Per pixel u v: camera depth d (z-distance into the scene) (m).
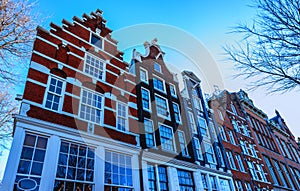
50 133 7.67
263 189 17.83
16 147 6.71
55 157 7.38
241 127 21.33
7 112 11.30
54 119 8.04
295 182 23.83
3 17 7.36
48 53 9.35
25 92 7.80
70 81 9.42
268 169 20.77
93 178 8.07
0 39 7.49
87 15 12.62
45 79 8.63
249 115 24.69
